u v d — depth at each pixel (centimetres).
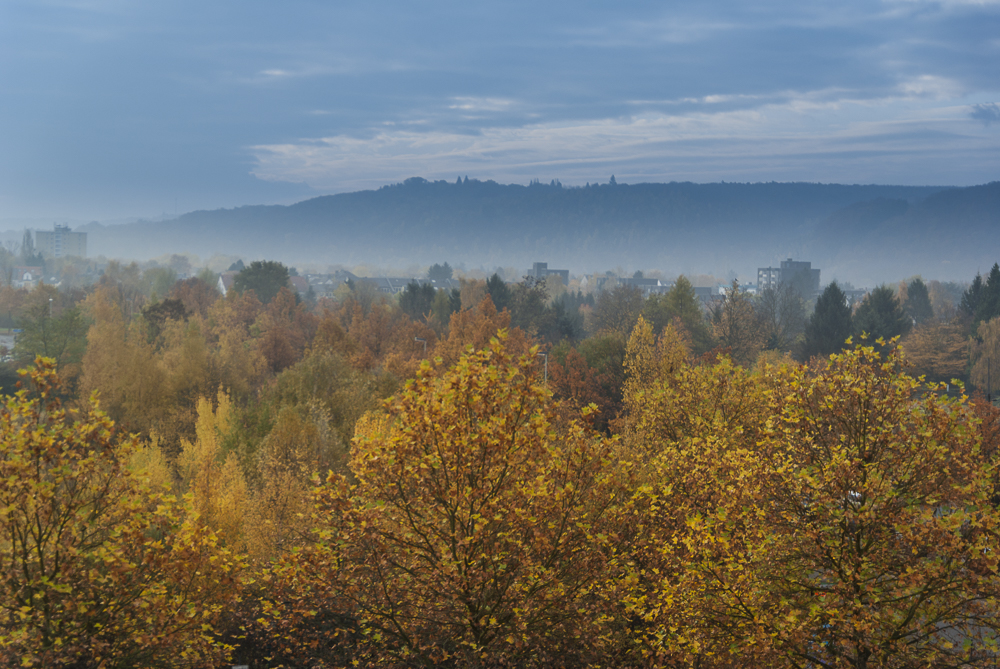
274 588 1406
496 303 11506
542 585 1316
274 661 1733
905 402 1359
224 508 2611
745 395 2450
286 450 3394
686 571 1275
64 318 7562
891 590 1225
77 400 5809
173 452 5194
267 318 9925
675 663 1380
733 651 1202
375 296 17275
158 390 5681
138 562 1276
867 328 9806
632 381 4694
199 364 5938
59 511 1238
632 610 1382
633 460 1897
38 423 1251
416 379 1359
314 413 4116
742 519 1327
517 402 1354
